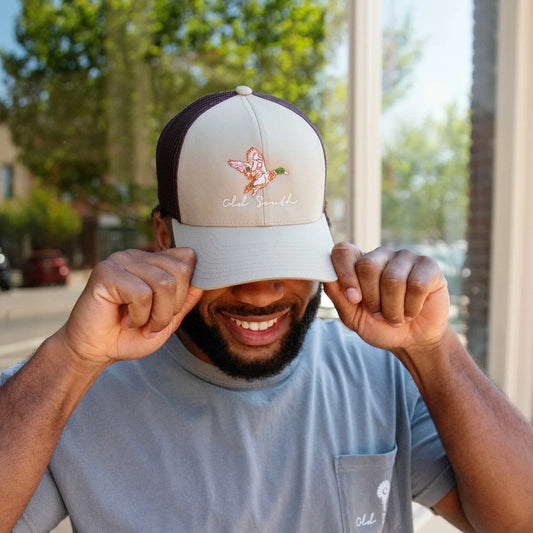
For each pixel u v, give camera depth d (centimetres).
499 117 287
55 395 78
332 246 93
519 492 89
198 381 94
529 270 292
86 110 434
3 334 272
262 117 90
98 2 398
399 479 101
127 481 88
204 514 87
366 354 109
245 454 91
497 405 92
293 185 90
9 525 77
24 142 416
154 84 445
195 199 88
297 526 91
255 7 392
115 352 79
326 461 95
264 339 92
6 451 75
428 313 88
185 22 423
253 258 85
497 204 290
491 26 287
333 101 272
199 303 90
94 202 437
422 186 284
